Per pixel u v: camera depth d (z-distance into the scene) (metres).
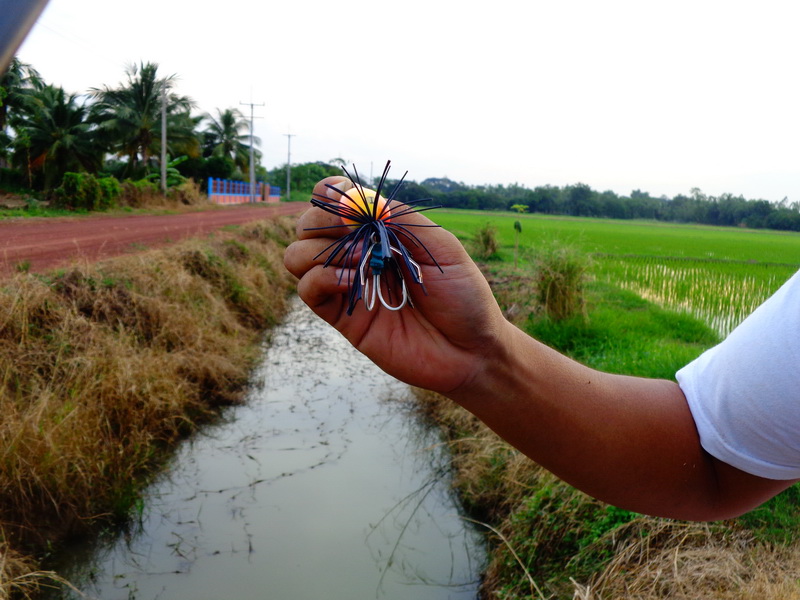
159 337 6.49
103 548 3.95
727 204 69.94
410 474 5.06
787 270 16.64
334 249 0.84
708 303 11.08
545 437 0.91
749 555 2.81
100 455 4.49
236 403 6.53
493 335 0.84
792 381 0.80
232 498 4.61
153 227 16.61
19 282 5.70
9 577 3.26
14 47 0.39
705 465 0.95
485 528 4.24
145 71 33.62
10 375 4.62
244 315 9.61
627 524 3.18
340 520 4.34
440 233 0.84
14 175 29.59
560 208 65.25
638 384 0.99
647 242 29.12
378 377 7.63
